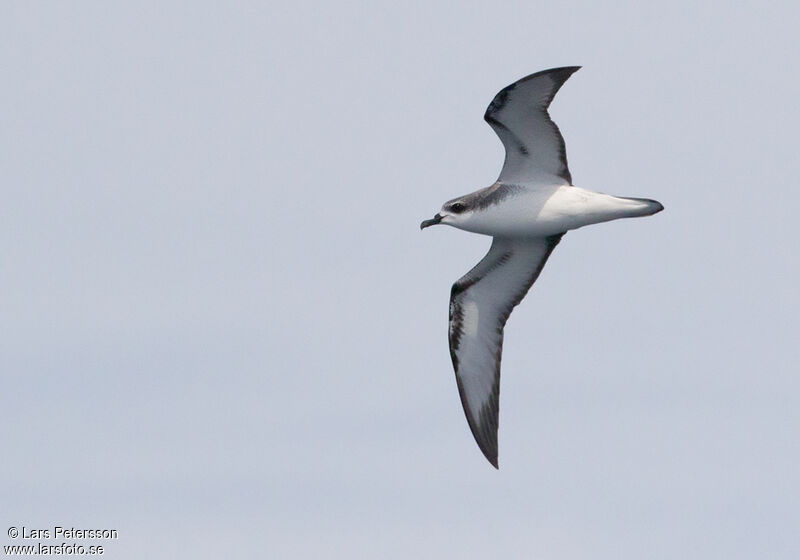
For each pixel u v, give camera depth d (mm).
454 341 29969
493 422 29625
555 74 25719
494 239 29141
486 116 26625
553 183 27406
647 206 26953
